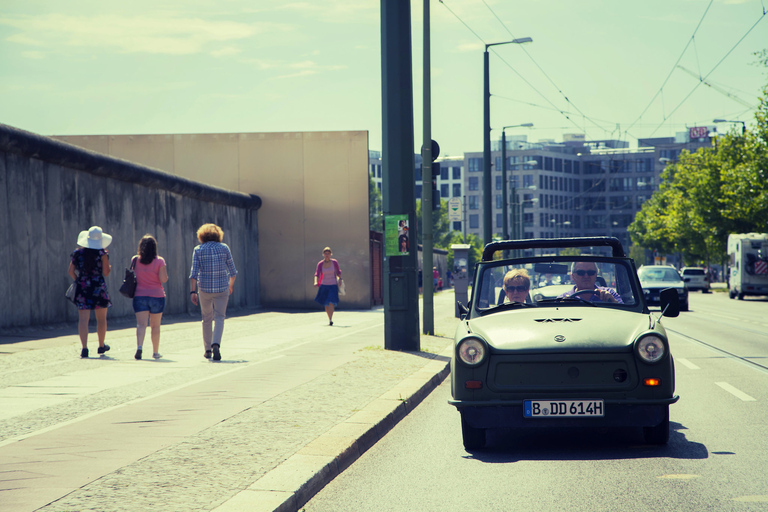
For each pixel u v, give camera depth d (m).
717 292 76.69
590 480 6.88
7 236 18.78
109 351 16.33
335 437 8.05
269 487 6.16
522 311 9.16
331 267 25.64
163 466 6.81
